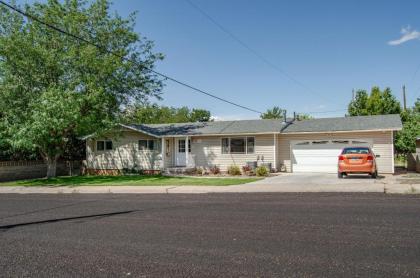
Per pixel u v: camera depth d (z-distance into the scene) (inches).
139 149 1074.1
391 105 1389.0
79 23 863.7
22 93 843.4
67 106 759.7
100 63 844.6
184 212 385.1
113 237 276.8
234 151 991.6
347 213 344.8
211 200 480.1
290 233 270.2
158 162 1050.1
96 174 1107.3
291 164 943.0
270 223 309.4
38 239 277.4
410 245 229.3
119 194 602.2
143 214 381.1
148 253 229.5
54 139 858.1
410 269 185.9
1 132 812.6
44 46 848.3
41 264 212.5
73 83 846.5
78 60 845.8
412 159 957.8
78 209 432.8
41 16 855.7
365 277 176.6
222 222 321.1
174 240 261.1
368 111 1406.3
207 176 891.4
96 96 815.7
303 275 181.5
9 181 937.5
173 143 1075.9
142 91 985.5
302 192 534.3
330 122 969.5
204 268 197.0
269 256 214.8
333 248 227.3
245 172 910.4
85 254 231.3
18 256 230.7
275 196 501.4
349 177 729.6
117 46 933.8
